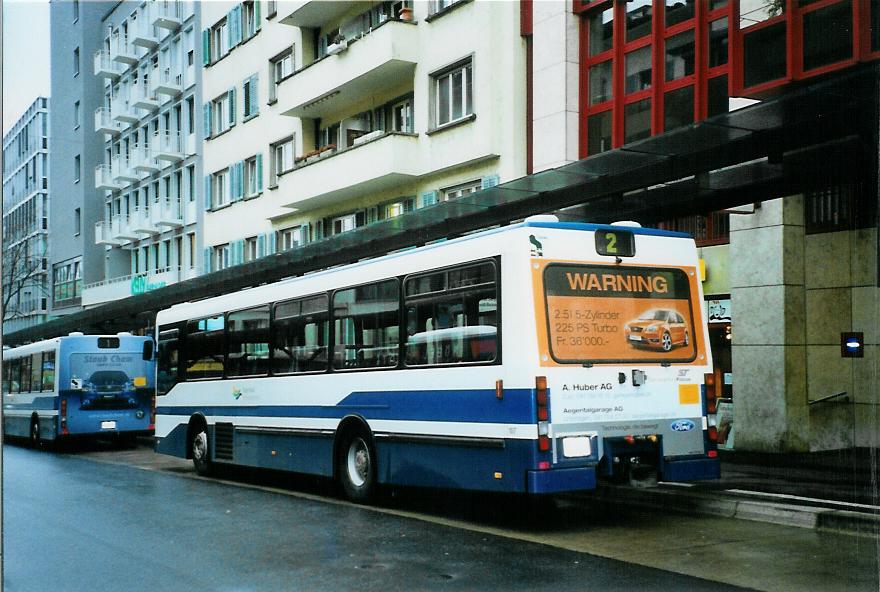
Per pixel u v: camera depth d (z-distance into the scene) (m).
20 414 26.92
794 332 15.49
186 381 17.12
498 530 9.89
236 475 16.77
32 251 68.50
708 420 10.36
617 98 19.00
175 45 44.50
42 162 69.94
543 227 9.70
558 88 19.92
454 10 23.47
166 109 45.19
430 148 24.30
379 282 11.84
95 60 53.62
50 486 14.81
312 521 10.61
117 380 24.53
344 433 12.52
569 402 9.48
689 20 17.47
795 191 13.16
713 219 17.16
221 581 7.46
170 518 10.97
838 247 15.31
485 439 9.80
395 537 9.42
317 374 13.12
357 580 7.38
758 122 11.08
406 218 17.70
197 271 40.97
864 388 15.12
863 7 11.99
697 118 17.11
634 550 8.59
